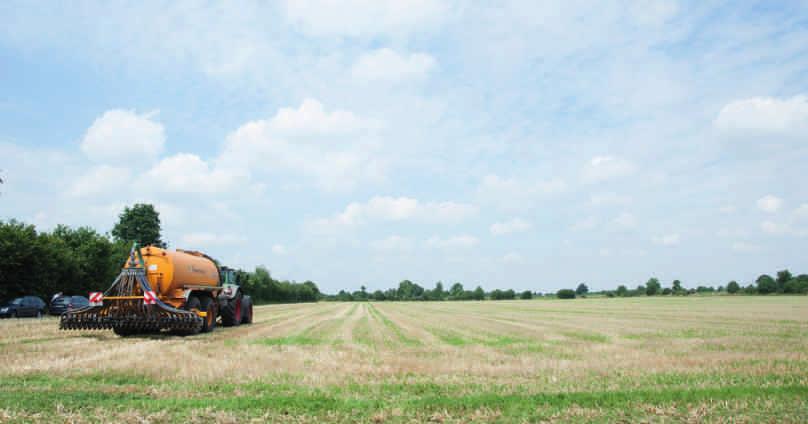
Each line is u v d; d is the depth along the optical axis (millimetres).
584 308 59812
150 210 75312
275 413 8359
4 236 40281
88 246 51719
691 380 11016
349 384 10562
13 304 34438
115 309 19719
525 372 11977
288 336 21141
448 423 7992
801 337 20891
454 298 164250
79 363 12500
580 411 8562
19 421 7684
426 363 13336
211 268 24562
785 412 8406
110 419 7887
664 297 122125
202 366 12250
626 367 12648
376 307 70375
